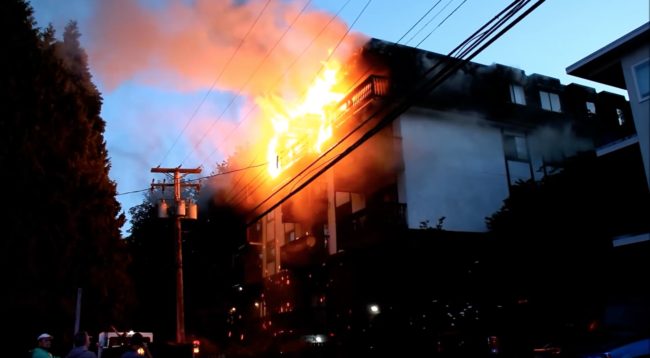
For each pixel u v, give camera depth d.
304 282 26.84
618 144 13.45
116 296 23.55
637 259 14.60
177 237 25.33
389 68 23.19
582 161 16.81
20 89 21.19
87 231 22.47
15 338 19.89
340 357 21.19
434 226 22.16
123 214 25.50
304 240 26.47
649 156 12.52
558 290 15.77
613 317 11.88
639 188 14.78
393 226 21.00
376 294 20.92
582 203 16.22
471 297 18.09
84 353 8.14
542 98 26.42
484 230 23.06
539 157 25.59
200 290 37.94
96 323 22.28
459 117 24.28
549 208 16.95
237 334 34.56
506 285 17.19
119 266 24.44
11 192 20.08
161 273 38.16
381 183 23.41
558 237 16.23
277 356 25.86
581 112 27.20
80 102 23.66
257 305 33.19
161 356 18.31
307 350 23.38
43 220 20.70
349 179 23.70
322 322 24.36
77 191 22.25
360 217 22.80
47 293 20.53
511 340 15.16
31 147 20.70
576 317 13.46
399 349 18.59
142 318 37.62
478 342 16.33
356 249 22.17
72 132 23.11
